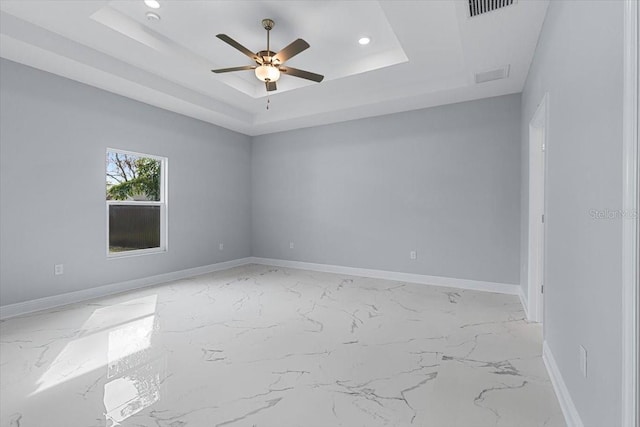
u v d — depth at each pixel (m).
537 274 3.11
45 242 3.46
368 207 5.09
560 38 1.94
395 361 2.31
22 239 3.30
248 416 1.71
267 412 1.74
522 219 3.81
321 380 2.06
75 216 3.71
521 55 3.05
